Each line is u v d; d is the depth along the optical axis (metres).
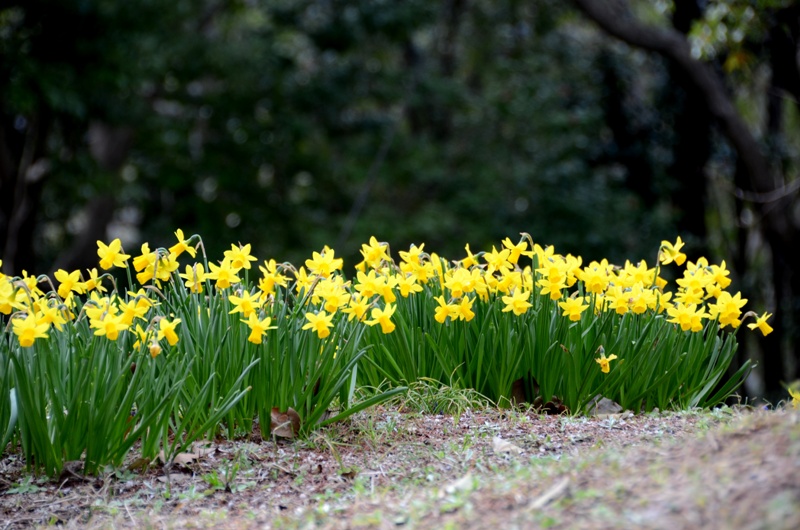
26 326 3.42
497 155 17.73
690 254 17.00
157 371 4.04
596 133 17.84
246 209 17.31
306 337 4.04
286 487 3.56
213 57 15.98
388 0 17.38
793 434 2.73
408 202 18.56
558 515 2.64
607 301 4.67
